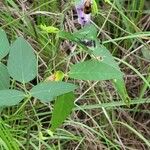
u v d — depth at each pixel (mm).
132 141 519
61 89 302
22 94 306
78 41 338
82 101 528
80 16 401
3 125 398
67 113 335
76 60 530
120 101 499
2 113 482
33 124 472
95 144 491
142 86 538
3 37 348
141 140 521
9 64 326
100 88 537
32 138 473
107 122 523
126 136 524
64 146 502
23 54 328
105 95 524
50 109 503
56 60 521
